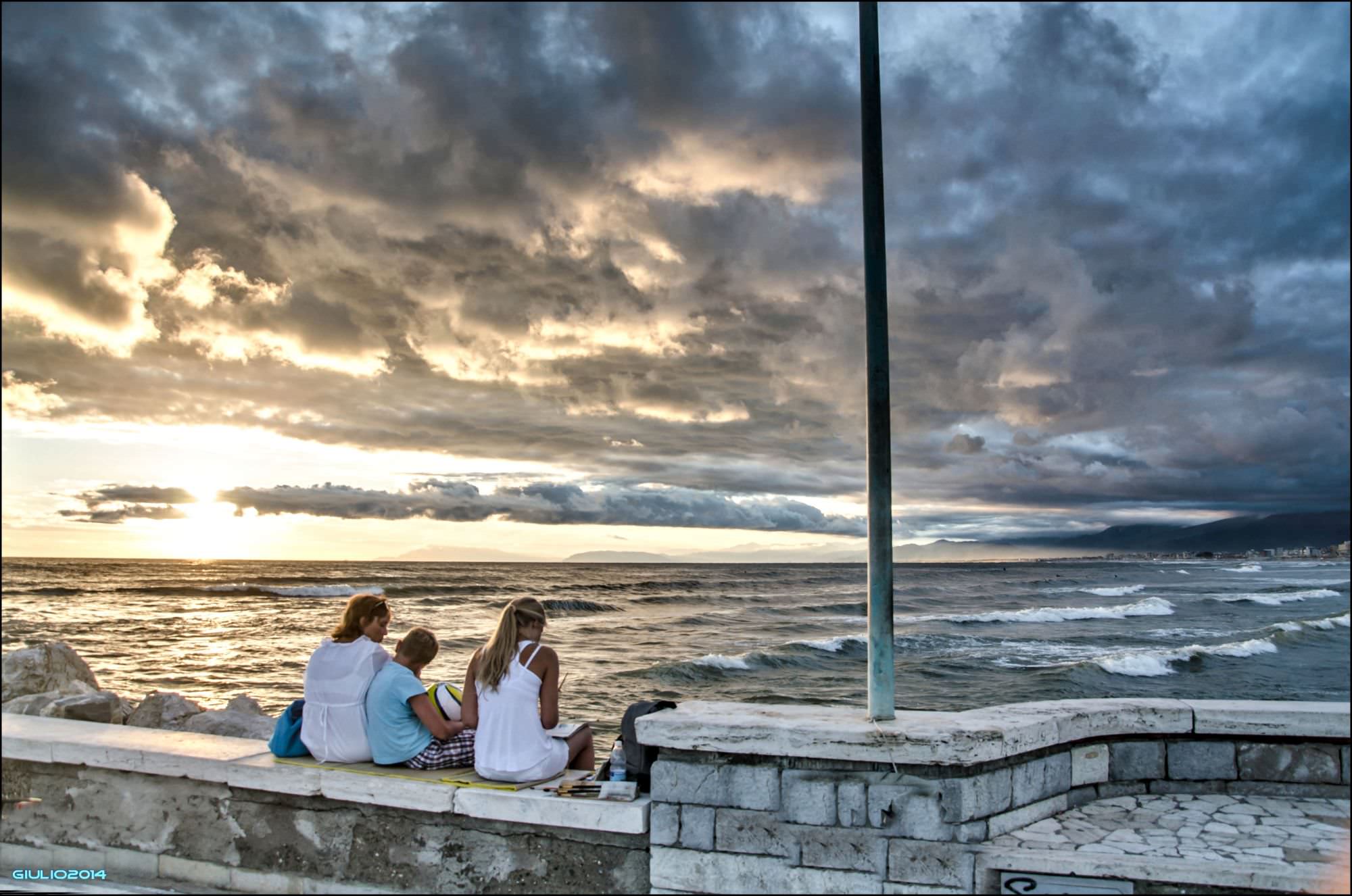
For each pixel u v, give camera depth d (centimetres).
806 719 434
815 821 410
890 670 430
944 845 397
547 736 486
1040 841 409
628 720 465
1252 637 3519
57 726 563
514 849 445
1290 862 381
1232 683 2389
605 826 430
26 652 931
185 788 498
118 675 2506
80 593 6197
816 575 12712
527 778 467
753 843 416
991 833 410
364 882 463
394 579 8194
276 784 475
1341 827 432
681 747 425
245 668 2686
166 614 4741
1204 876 373
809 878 408
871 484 438
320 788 468
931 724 420
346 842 470
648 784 455
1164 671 2580
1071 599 6744
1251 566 16875
